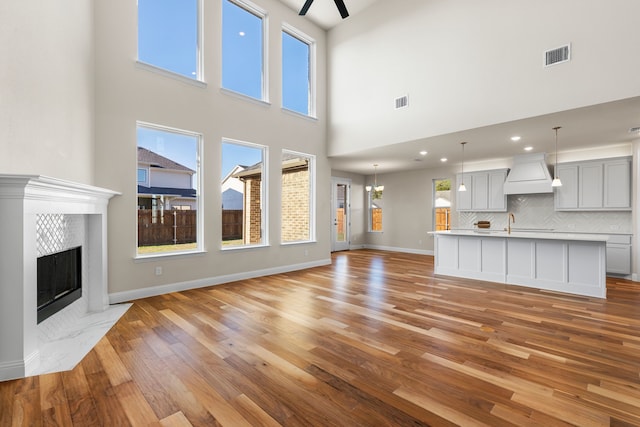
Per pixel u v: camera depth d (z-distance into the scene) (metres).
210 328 2.99
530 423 1.64
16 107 2.29
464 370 2.20
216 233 4.85
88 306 3.51
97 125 3.71
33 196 2.28
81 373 2.17
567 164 6.12
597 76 3.60
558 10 3.86
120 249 3.88
